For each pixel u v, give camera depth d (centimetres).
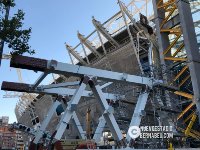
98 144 3422
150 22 4991
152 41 4628
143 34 4653
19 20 1588
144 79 3056
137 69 4734
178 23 4216
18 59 2245
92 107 5494
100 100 2712
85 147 2705
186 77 3938
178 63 3916
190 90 3975
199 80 3612
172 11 4331
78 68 2589
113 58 5228
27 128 4538
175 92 3759
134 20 4628
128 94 4031
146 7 5181
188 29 3866
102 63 5572
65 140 2711
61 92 3456
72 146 2695
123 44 4934
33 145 3225
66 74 2564
